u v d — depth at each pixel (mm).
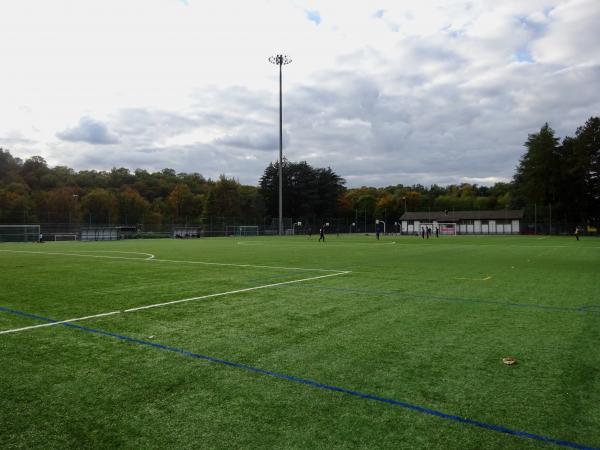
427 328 5855
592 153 65938
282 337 5414
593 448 2771
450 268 13555
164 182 96875
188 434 2963
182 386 3814
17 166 79750
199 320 6348
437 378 3984
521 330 5730
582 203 66062
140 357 4617
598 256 18562
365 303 7648
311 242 36219
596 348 4918
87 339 5332
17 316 6625
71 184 82250
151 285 9898
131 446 2818
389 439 2873
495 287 9508
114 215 64500
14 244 35531
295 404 3430
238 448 2771
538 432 2975
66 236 47344
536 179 68750
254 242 36719
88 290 9180
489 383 3861
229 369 4250
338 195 96500
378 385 3820
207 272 12539
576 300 7906
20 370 4227
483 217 73062
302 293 8742
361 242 35875
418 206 99250
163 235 55750
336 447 2771
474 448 2758
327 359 4551
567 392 3658
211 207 77062
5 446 2828
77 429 3053
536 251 22219
